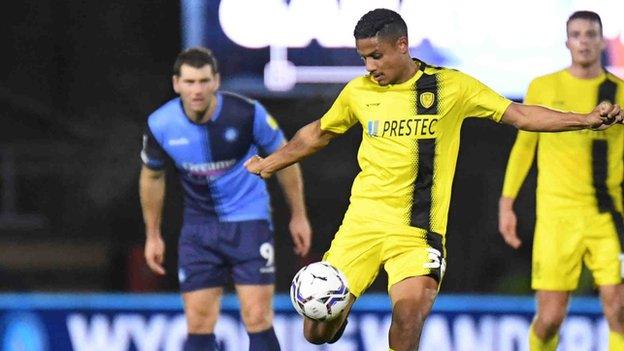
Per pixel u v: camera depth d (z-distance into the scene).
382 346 35.00
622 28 40.56
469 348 35.06
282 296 35.22
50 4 49.69
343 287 22.77
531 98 29.42
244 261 28.55
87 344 35.72
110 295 35.84
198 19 41.66
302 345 35.06
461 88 23.03
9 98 49.41
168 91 48.94
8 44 49.81
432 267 23.05
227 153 28.41
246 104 28.48
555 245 28.94
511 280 43.16
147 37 49.16
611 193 28.89
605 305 28.81
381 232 23.55
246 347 34.97
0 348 35.81
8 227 47.09
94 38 49.41
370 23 22.69
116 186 47.69
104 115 49.16
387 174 23.41
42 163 48.31
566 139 28.75
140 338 35.53
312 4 41.53
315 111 46.09
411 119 23.08
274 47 41.69
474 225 44.91
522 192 44.72
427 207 23.34
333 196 47.34
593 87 28.95
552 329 29.11
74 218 47.59
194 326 28.92
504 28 41.34
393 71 22.91
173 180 43.94
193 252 28.86
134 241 46.53
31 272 46.62
